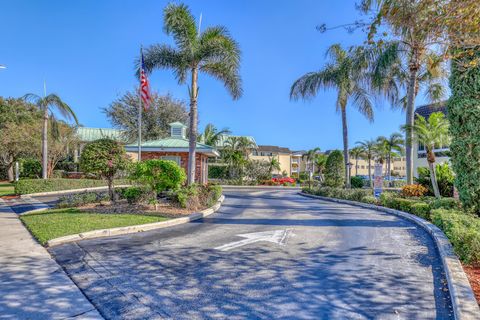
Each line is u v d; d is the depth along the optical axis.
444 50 5.83
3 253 5.94
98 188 23.77
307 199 19.86
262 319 3.42
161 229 8.38
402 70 17.08
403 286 4.33
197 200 12.00
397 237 7.41
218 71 16.50
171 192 13.45
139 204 11.88
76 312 3.60
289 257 5.73
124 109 33.75
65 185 21.72
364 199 15.57
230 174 39.03
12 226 8.70
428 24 4.73
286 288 4.27
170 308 3.69
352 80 19.61
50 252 6.04
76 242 6.83
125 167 12.13
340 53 21.22
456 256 5.24
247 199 18.59
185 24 15.14
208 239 7.20
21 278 4.64
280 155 62.62
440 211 8.40
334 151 25.84
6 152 28.56
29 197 18.23
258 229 8.44
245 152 39.56
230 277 4.70
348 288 4.27
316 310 3.62
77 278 4.66
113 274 4.84
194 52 15.47
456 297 3.61
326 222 9.66
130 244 6.68
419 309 3.64
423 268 5.09
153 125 33.62
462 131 9.12
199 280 4.58
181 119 34.53
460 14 4.33
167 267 5.16
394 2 4.73
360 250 6.23
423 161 26.34
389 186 36.75
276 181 39.03
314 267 5.16
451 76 9.40
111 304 3.80
